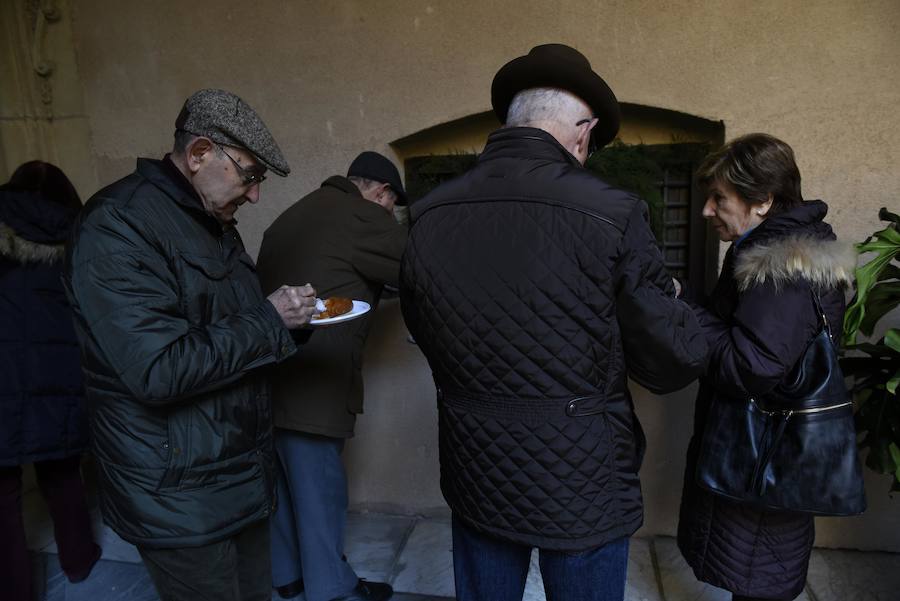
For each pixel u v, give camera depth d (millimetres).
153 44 2436
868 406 1748
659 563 2311
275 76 2355
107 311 1229
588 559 1271
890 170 1981
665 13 2029
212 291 1371
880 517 2270
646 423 2391
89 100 2551
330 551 2016
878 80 1937
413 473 2643
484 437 1235
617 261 1104
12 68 2547
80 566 2256
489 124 2389
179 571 1382
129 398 1295
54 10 2480
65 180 2090
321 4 2264
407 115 2285
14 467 1994
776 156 1470
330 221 1938
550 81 1228
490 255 1157
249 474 1437
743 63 2012
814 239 1378
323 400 1917
